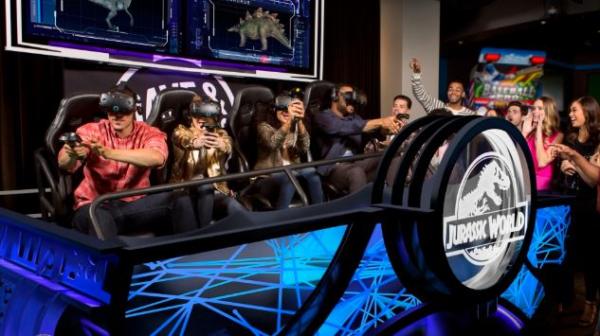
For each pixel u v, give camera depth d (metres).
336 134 3.42
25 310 1.36
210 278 1.40
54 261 1.38
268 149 3.06
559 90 11.50
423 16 6.20
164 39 3.72
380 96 5.95
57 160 2.43
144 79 3.66
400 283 1.84
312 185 3.00
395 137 1.95
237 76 4.11
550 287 2.40
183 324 1.36
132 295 1.26
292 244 1.55
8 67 3.52
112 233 1.98
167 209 2.23
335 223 1.61
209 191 2.28
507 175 1.99
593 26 7.90
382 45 6.01
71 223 2.19
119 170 2.37
